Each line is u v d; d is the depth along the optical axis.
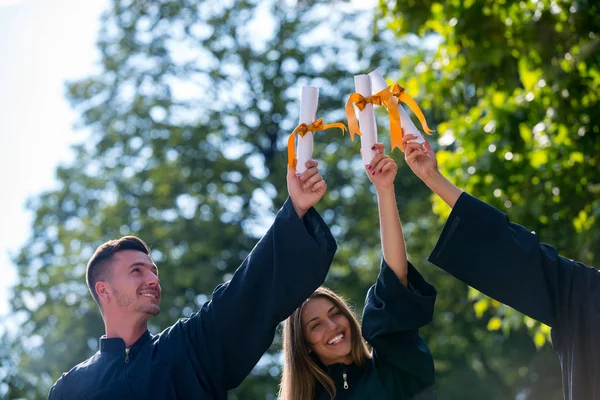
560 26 7.08
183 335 4.19
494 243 3.91
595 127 7.29
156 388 4.09
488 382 13.63
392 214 4.25
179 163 16.00
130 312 4.28
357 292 14.40
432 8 7.46
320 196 4.00
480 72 7.36
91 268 4.36
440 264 3.97
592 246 6.90
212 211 15.41
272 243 4.06
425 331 13.78
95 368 4.23
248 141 16.39
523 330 13.52
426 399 4.45
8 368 11.38
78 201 16.52
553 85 7.23
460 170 7.74
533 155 7.57
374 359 4.57
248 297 4.07
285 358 4.68
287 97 16.61
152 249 14.92
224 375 4.16
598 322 3.77
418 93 7.91
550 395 13.55
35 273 15.99
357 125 4.09
